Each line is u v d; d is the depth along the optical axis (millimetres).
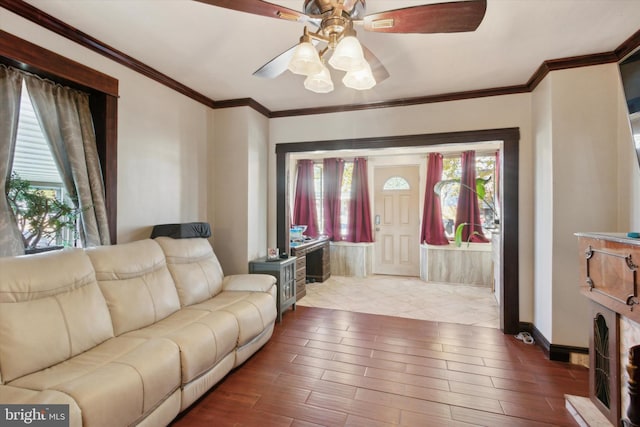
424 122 3414
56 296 1724
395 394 2094
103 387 1366
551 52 2418
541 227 2832
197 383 1916
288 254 3982
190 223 2971
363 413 1899
